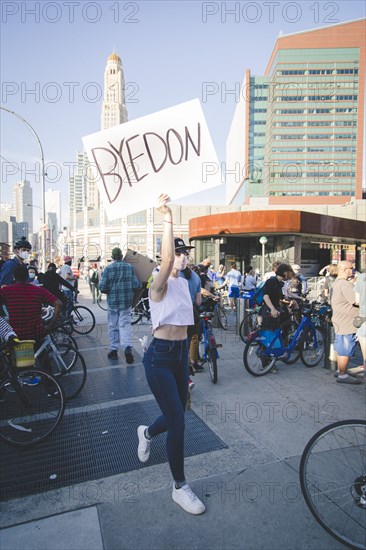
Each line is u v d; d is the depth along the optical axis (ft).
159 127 9.35
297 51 340.80
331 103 340.18
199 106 9.25
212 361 16.34
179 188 9.29
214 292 29.68
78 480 9.17
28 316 13.78
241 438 11.15
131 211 9.37
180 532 7.28
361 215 145.59
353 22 338.75
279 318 18.26
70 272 35.12
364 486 7.00
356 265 83.56
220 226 69.72
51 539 7.13
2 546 6.95
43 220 63.52
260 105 368.48
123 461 10.05
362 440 7.18
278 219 65.05
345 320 16.14
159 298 8.49
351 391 15.35
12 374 12.21
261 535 7.19
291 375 17.66
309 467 7.46
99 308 43.57
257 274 54.03
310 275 79.25
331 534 7.06
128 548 6.88
